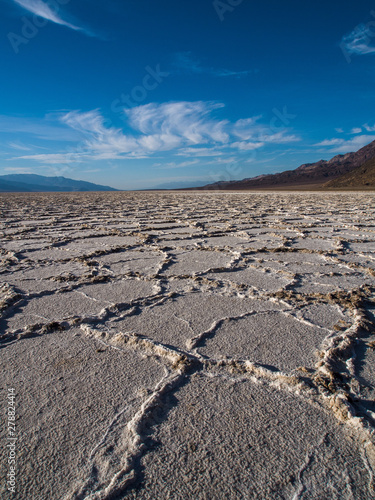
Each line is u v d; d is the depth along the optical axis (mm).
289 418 1369
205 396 1521
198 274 3570
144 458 1182
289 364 1767
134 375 1688
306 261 4133
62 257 4480
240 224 7801
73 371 1730
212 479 1098
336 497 1031
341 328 2199
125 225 7977
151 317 2422
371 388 1554
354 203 14711
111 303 2707
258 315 2436
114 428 1322
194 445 1239
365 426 1285
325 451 1201
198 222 8047
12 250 4938
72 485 1076
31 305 2693
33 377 1680
